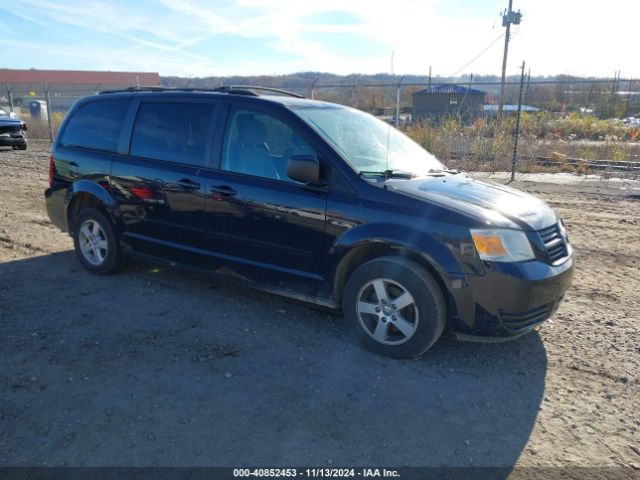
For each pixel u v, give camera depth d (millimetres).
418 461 2746
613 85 28812
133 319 4367
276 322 4379
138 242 4996
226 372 3561
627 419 3164
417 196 3695
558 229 3941
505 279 3441
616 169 13688
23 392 3262
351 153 4074
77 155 5398
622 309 4816
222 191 4316
